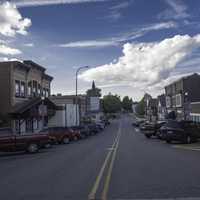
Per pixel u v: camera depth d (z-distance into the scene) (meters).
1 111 42.56
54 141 36.38
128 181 12.44
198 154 22.19
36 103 44.75
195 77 73.38
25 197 10.27
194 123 34.00
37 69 51.34
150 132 42.66
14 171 16.36
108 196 10.09
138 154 22.53
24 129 45.00
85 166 17.08
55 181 12.91
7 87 42.59
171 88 88.31
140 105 166.88
